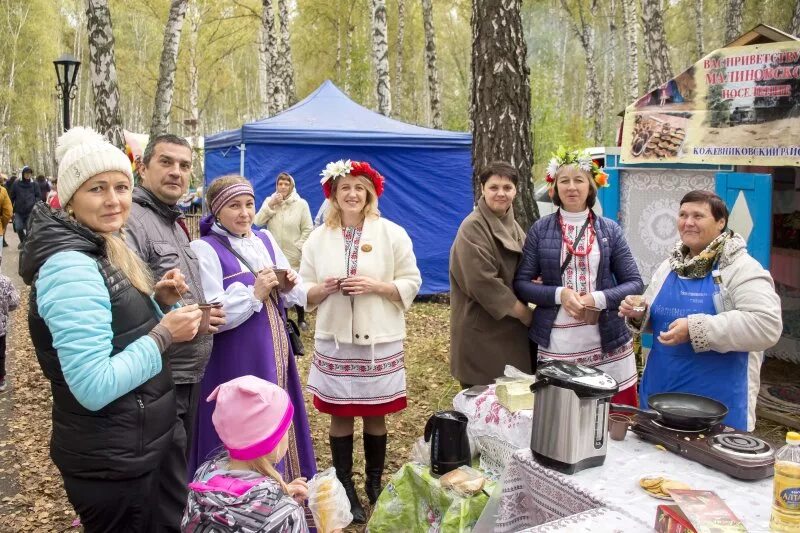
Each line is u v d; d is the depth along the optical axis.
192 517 1.74
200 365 2.65
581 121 21.31
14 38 39.44
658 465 2.04
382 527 2.89
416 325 7.73
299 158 8.08
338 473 3.37
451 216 8.69
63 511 3.59
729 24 18.36
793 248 5.36
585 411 1.97
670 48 33.94
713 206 2.86
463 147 8.55
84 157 1.93
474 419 2.86
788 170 5.34
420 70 35.88
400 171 8.42
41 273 1.83
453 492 2.61
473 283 3.36
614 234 3.36
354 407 3.27
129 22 40.06
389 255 3.32
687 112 4.51
